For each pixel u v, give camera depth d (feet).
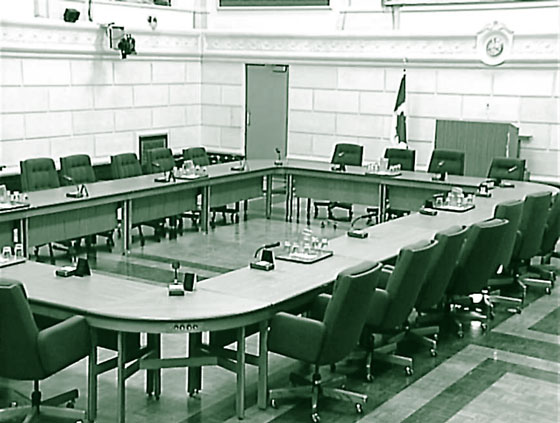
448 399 18.08
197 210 34.17
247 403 17.61
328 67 43.16
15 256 20.30
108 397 17.79
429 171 36.58
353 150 38.81
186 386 18.58
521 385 19.01
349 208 37.68
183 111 45.91
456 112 40.01
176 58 44.78
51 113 37.55
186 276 17.54
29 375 15.23
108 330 16.74
